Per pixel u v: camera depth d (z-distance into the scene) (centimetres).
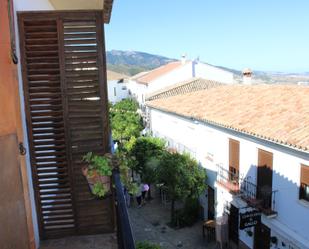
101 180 420
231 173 1534
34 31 438
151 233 1736
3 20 307
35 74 443
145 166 2000
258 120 1364
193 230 1753
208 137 1764
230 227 1585
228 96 1947
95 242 455
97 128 456
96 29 443
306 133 1085
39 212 461
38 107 446
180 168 1691
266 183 1305
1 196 283
